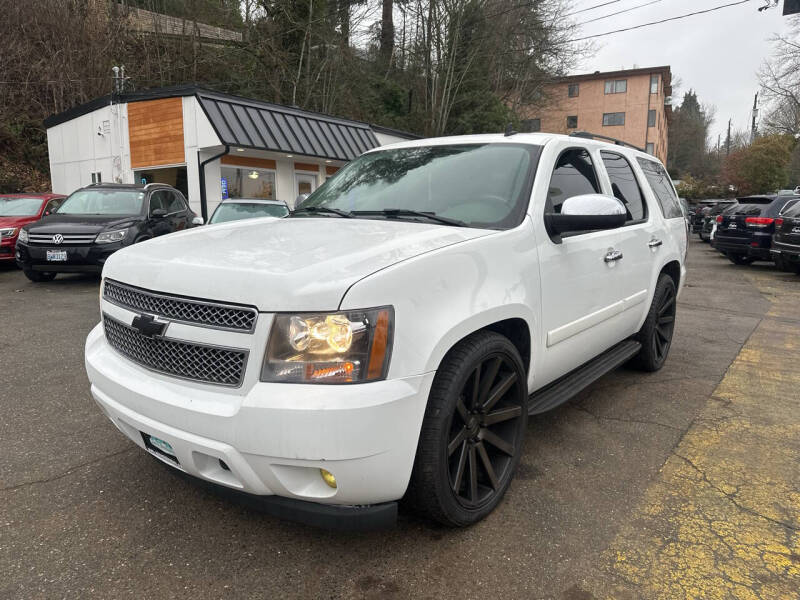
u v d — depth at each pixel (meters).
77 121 17.08
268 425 1.84
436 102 29.12
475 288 2.30
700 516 2.59
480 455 2.47
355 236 2.45
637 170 4.35
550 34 30.66
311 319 1.87
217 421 1.92
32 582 2.07
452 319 2.14
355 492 1.94
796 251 11.59
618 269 3.62
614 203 2.78
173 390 2.09
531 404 2.94
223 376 1.98
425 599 2.01
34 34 22.25
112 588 2.04
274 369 1.89
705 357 5.42
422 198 3.03
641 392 4.33
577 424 3.67
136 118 15.32
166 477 2.87
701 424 3.70
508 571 2.17
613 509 2.63
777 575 2.18
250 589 2.05
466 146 3.36
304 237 2.48
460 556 2.26
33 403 3.88
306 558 2.23
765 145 45.31
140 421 2.16
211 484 2.14
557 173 3.15
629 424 3.68
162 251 2.41
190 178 14.62
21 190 20.48
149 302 2.21
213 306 2.00
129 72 23.45
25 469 2.93
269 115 15.62
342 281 1.92
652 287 4.26
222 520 2.49
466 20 28.20
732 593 2.07
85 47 22.78
